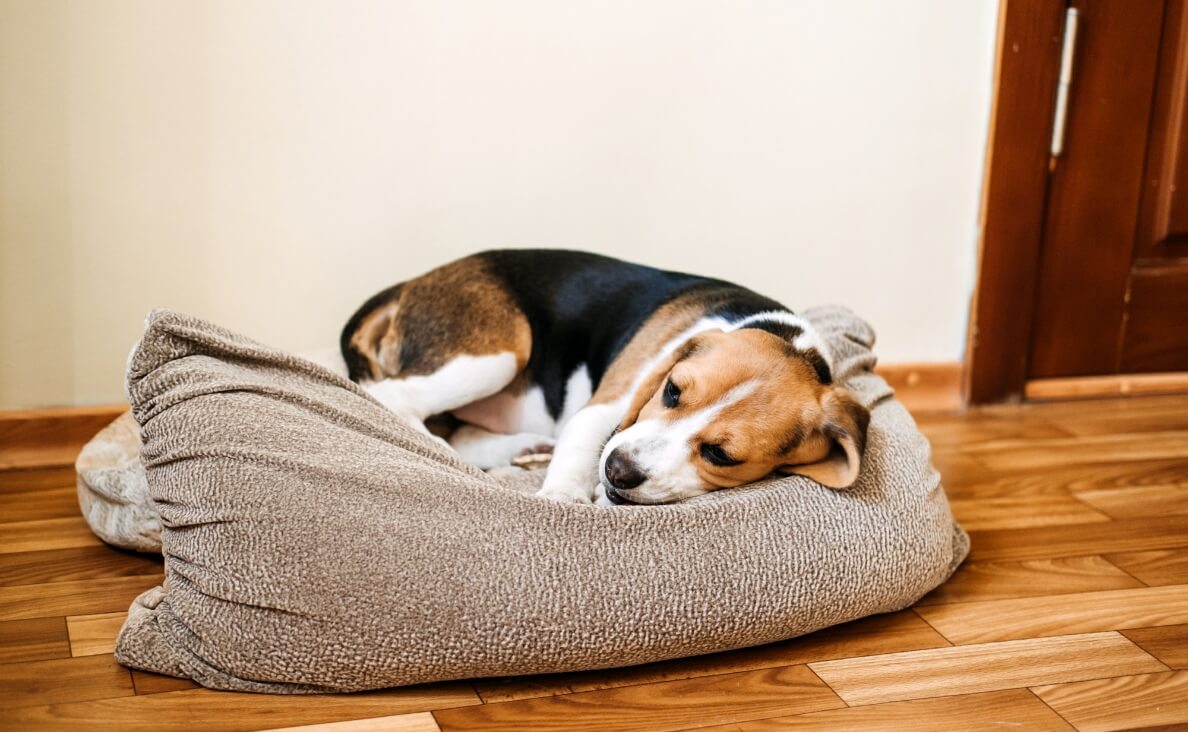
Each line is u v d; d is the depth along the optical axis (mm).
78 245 1532
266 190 1570
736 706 1167
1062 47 1729
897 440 1332
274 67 1543
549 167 1641
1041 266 1799
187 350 1245
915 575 1264
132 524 1320
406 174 1605
